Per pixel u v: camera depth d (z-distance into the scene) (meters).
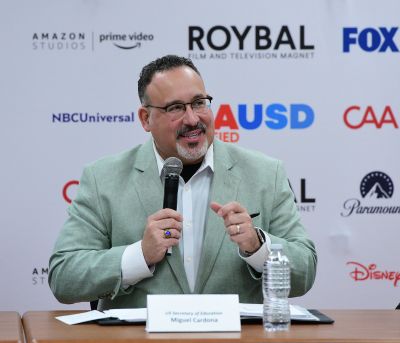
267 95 10.41
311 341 5.29
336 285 10.46
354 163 10.46
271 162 7.51
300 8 10.43
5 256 10.27
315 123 10.45
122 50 10.34
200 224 7.21
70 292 6.89
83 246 7.14
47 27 10.27
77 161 10.31
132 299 6.95
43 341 5.23
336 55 10.45
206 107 7.11
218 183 7.24
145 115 7.49
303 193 10.45
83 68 10.31
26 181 10.27
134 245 6.78
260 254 6.67
